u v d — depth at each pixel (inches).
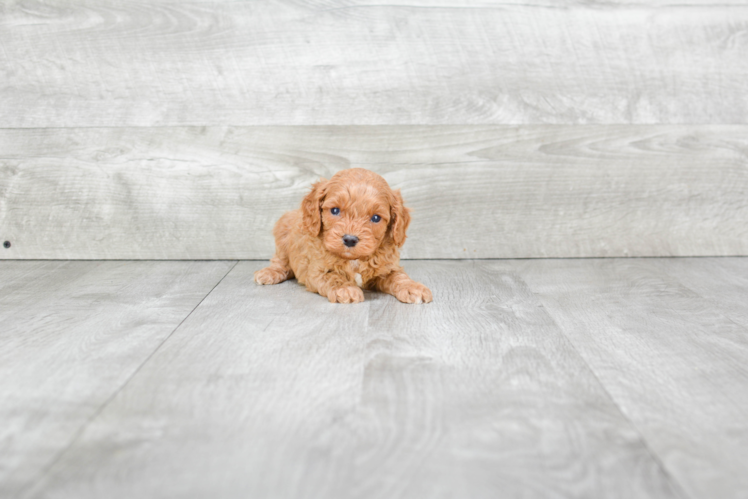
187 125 90.0
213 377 50.8
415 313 67.7
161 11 87.7
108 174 90.8
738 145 93.1
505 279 82.5
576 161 92.4
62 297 73.1
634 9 89.4
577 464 38.9
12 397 47.2
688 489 36.5
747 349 57.9
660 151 92.7
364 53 89.2
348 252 67.2
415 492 35.9
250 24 88.3
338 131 90.4
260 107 90.0
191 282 80.5
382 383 49.9
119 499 35.1
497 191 92.7
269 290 77.1
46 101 89.4
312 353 56.0
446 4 88.5
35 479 36.8
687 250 95.6
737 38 90.8
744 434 42.8
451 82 90.1
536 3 88.7
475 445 40.9
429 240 93.7
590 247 94.9
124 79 89.1
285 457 39.3
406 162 91.7
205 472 37.6
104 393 47.9
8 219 91.8
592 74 90.8
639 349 57.7
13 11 87.0
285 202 92.1
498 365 53.7
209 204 92.0
